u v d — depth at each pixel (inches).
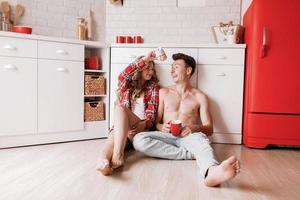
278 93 83.9
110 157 62.2
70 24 110.9
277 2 81.8
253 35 84.4
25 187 50.5
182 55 87.2
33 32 103.7
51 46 86.4
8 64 79.1
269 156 77.8
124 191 49.3
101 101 100.3
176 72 85.5
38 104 85.1
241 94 91.7
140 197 46.8
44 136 87.7
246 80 90.7
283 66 83.0
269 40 82.8
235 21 110.1
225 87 92.2
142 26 115.2
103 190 49.6
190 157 70.7
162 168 63.5
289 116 84.3
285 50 82.5
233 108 92.4
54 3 107.4
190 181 55.1
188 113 84.3
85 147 84.1
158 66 94.0
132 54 96.0
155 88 87.6
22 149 80.5
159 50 84.9
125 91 87.3
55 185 51.7
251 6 88.0
